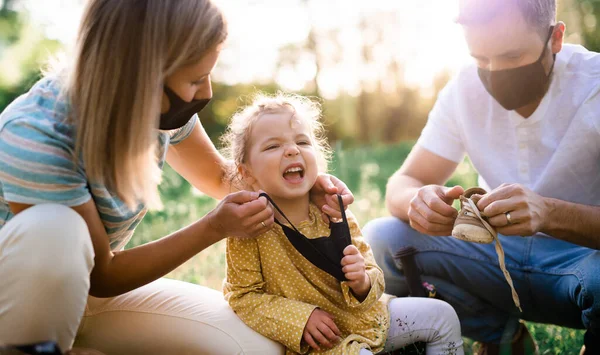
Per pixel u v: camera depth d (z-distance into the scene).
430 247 2.78
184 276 3.69
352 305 2.20
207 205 6.24
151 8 1.81
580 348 2.59
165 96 1.93
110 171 1.91
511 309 2.73
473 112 2.75
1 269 1.72
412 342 2.35
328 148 2.75
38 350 1.65
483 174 2.80
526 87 2.47
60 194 1.83
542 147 2.60
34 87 2.00
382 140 21.45
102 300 2.27
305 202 2.43
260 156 2.34
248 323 2.18
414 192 2.76
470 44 2.47
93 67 1.82
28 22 14.86
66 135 1.87
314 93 21.47
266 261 2.27
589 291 2.28
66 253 1.72
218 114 18.17
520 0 2.32
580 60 2.53
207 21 1.84
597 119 2.45
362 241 2.42
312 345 2.09
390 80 21.50
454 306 2.81
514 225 2.17
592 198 2.56
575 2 13.31
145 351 2.20
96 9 1.85
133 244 4.38
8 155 1.82
